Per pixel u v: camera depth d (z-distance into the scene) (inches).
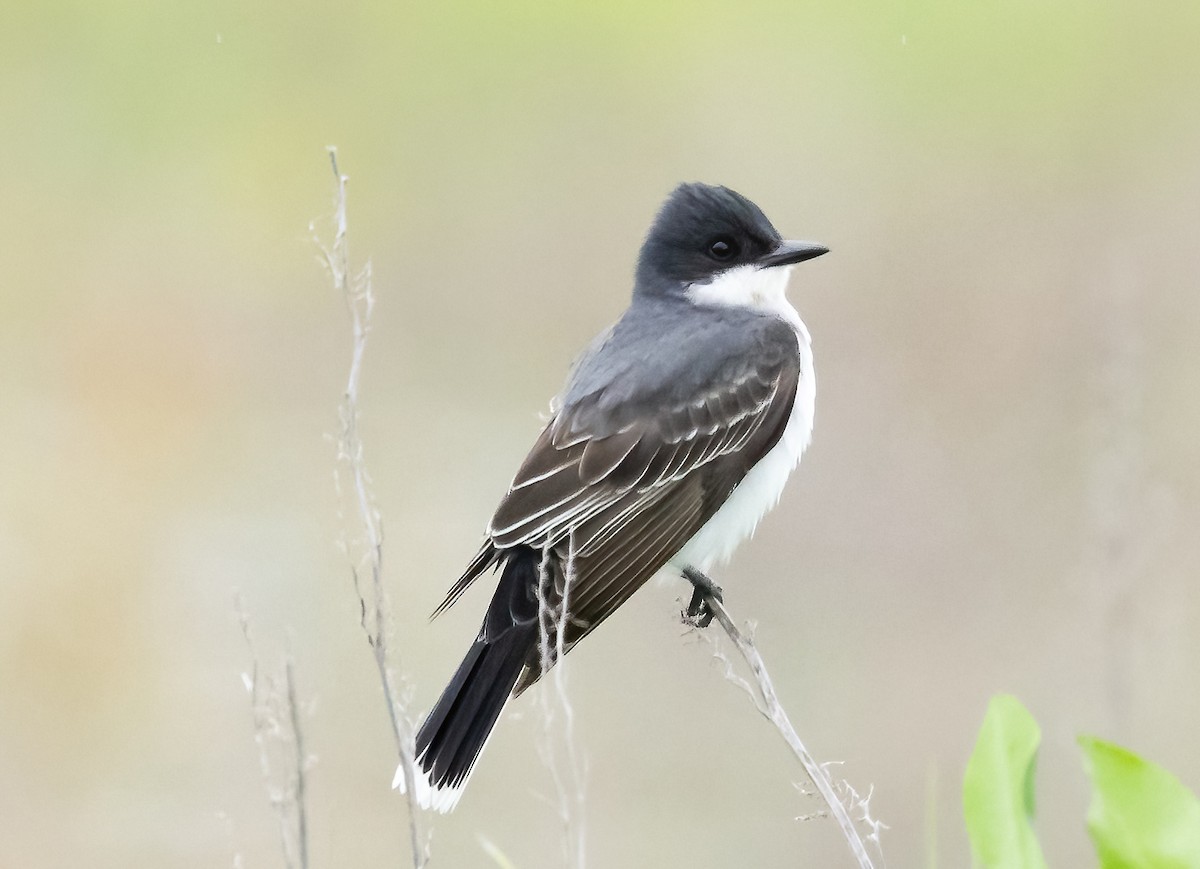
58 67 701.3
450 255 644.1
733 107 704.4
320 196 682.2
